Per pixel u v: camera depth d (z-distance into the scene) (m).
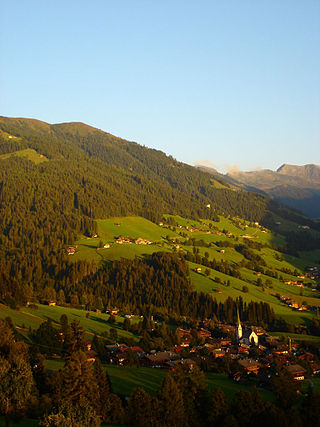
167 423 79.88
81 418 62.53
